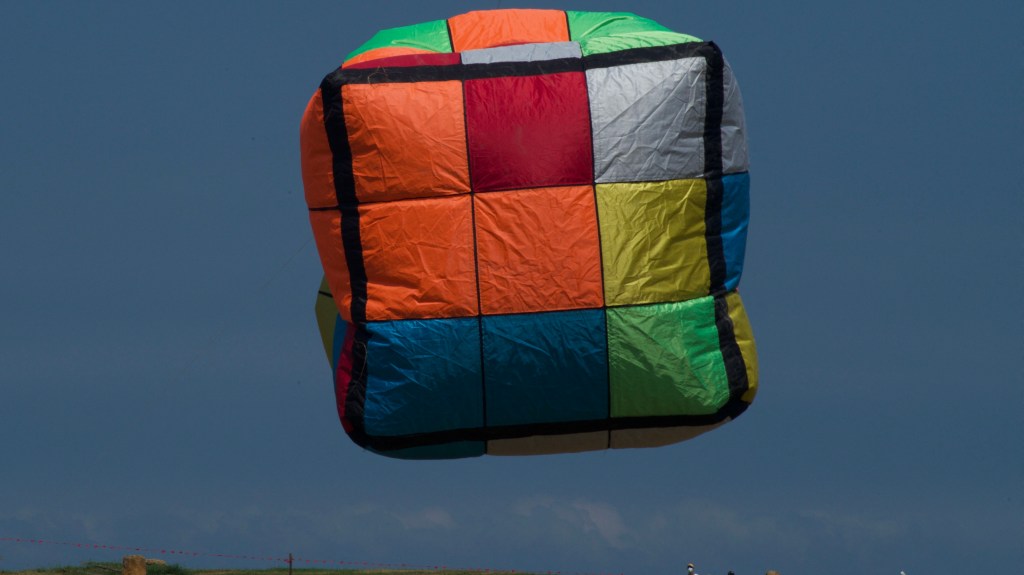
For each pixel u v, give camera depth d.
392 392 11.70
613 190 11.62
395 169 11.62
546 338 11.54
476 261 11.55
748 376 12.07
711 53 11.90
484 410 11.78
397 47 12.66
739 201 12.09
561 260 11.52
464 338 11.57
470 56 12.03
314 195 12.04
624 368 11.63
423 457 12.34
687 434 12.23
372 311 11.70
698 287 11.86
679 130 11.77
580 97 11.70
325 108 11.76
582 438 12.16
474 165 11.58
